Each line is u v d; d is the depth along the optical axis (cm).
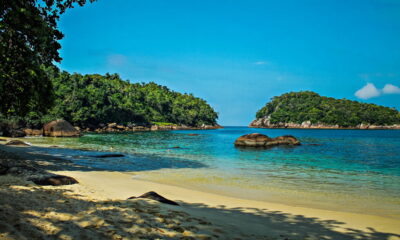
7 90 1256
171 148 3128
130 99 13050
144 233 395
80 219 414
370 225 602
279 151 2950
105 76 15962
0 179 701
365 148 3434
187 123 17075
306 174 1453
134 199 645
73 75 10600
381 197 943
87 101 9344
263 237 456
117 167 1562
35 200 498
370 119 18625
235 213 660
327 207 802
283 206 787
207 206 730
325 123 19200
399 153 2786
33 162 1338
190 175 1362
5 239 283
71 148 2672
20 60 1220
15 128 5038
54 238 321
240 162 1959
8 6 1104
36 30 1161
